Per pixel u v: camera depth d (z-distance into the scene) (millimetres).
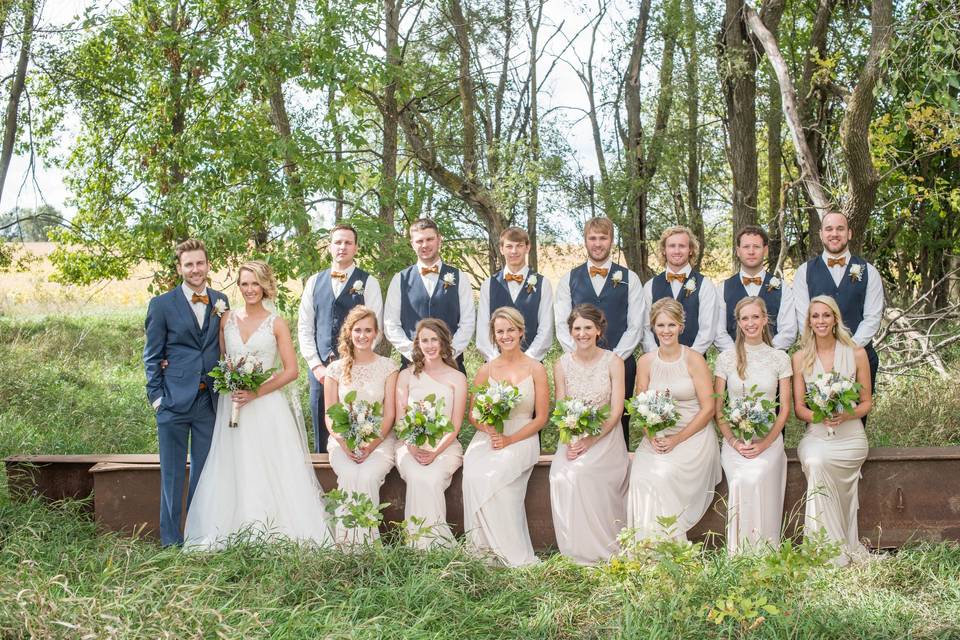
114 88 11797
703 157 14469
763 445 4688
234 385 4691
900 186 11672
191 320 4742
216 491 4777
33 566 3729
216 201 9047
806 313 5141
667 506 4598
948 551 4477
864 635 3510
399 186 10391
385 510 4879
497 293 5602
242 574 4133
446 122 13008
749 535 4551
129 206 10367
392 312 5715
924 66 7020
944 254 12375
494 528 4629
